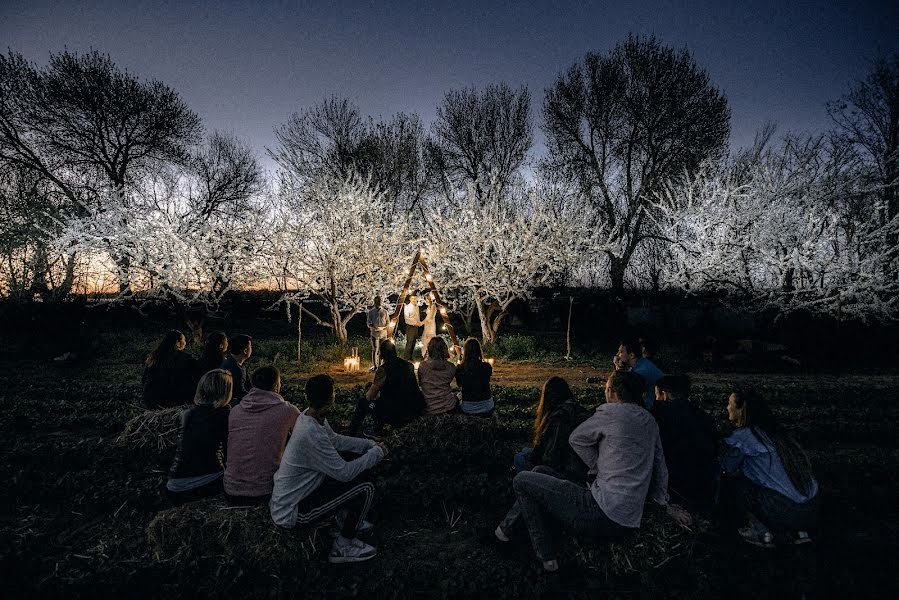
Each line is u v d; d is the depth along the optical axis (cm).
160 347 608
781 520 370
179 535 361
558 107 2473
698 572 350
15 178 1853
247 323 2203
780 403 852
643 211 2386
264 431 369
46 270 1609
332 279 1404
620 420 331
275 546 353
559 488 337
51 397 858
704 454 393
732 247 1514
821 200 1445
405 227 1467
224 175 2502
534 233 1491
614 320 1944
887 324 1404
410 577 344
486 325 1542
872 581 337
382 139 2511
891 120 1563
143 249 1365
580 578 343
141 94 2219
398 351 1369
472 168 2606
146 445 574
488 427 580
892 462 551
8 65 1989
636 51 2283
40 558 362
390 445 571
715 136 2233
